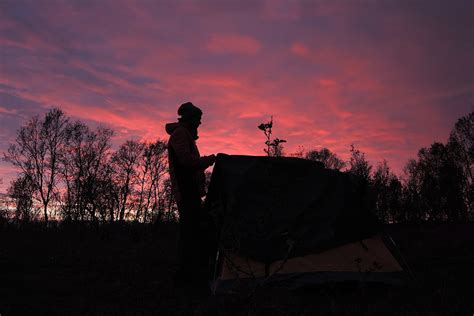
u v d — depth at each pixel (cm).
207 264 469
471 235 852
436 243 793
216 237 475
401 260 475
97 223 1133
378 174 1548
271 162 494
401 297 387
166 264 615
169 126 507
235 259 423
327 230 448
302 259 432
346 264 438
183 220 476
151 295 423
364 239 465
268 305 347
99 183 1338
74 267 581
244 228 432
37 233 1105
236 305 345
